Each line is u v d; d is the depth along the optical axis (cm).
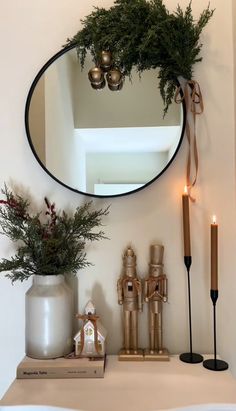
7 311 120
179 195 121
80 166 119
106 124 120
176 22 113
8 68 123
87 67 119
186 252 114
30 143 120
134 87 118
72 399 88
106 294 120
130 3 113
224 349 117
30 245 108
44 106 121
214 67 121
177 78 119
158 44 112
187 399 88
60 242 105
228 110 120
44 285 107
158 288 115
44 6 123
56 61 121
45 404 86
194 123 120
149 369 104
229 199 120
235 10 117
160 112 119
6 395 90
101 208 121
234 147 120
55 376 99
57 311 105
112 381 97
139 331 119
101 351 105
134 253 119
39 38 123
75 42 118
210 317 118
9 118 122
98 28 114
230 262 118
